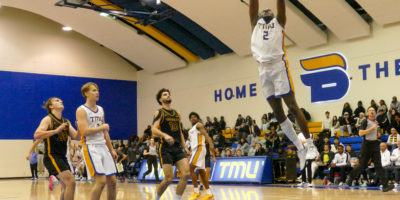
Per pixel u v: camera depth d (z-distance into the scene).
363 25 17.47
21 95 24.39
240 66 22.50
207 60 24.23
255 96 21.69
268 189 12.09
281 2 3.95
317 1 16.69
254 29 4.03
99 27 22.80
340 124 17.73
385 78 17.39
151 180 18.27
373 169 13.02
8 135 23.84
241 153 17.64
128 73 28.25
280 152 16.34
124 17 20.53
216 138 20.61
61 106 6.33
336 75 18.88
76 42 26.47
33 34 25.09
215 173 15.75
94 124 5.86
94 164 5.71
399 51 17.08
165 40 23.06
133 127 28.06
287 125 3.94
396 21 16.95
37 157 23.27
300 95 20.12
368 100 17.83
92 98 5.90
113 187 6.03
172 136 6.93
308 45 19.44
